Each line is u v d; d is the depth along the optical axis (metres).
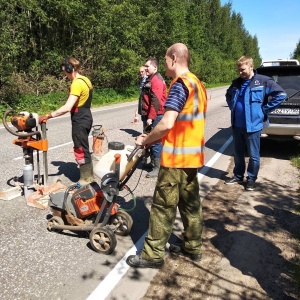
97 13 21.95
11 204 4.79
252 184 5.52
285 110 7.21
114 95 22.05
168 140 3.07
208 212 4.68
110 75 23.22
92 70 22.66
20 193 5.13
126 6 23.03
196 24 50.47
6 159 7.11
